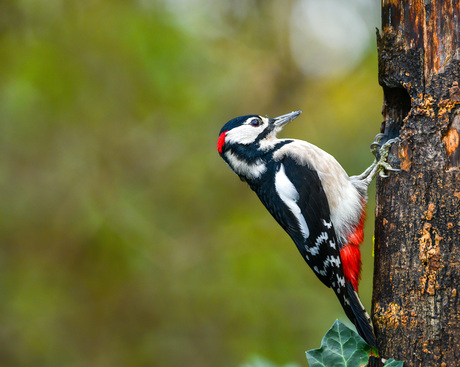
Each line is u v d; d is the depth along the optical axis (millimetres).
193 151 14031
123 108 13742
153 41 13352
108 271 13586
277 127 7348
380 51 5914
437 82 5488
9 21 12859
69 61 13305
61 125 13797
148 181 14117
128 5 13555
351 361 5441
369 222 11906
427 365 5145
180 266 13531
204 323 12992
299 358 12164
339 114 13398
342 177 6898
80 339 13273
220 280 13297
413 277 5336
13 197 13703
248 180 7289
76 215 13742
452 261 5184
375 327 5566
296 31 14070
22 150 13773
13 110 13578
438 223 5301
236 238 13586
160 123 13914
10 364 12977
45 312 13328
